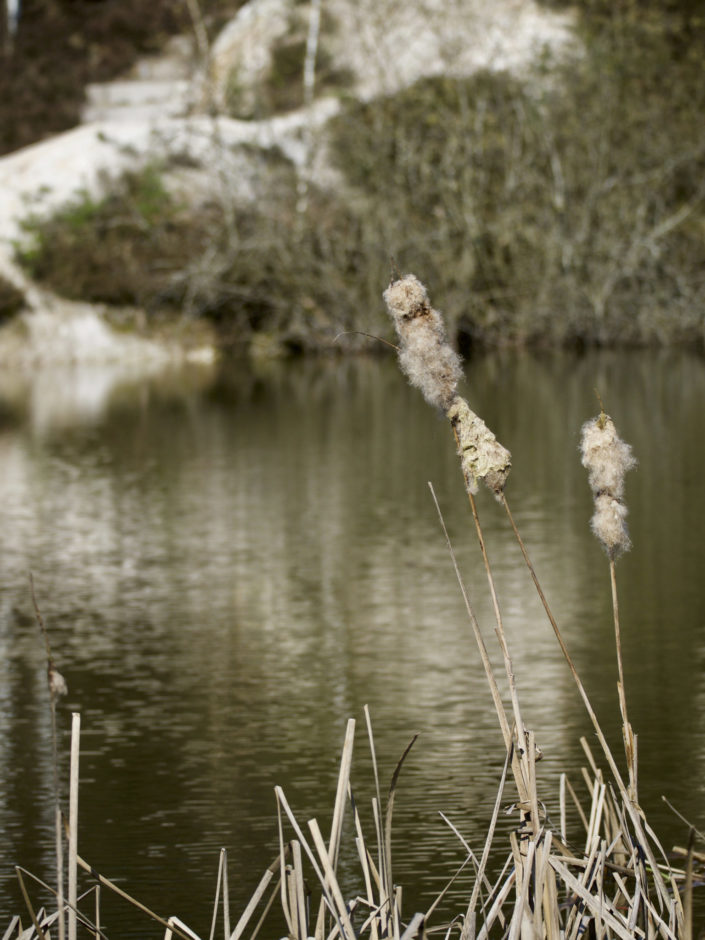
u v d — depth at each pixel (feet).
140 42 115.14
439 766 16.93
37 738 18.53
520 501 35.81
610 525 9.52
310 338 85.30
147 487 39.14
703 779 16.10
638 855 9.99
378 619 24.63
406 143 84.38
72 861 9.45
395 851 14.43
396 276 9.23
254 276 85.20
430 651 22.36
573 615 24.41
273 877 13.87
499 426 49.24
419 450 45.11
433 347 9.12
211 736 18.37
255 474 41.01
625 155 82.79
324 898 9.87
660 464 40.50
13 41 114.21
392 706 19.47
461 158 84.23
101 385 70.44
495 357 77.71
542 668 21.18
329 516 34.50
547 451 43.52
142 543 31.73
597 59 84.58
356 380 69.97
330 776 16.78
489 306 82.74
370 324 83.56
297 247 84.02
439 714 19.04
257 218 85.71
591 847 10.50
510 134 85.20
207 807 15.81
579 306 82.43
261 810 15.66
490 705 19.38
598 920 9.71
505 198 83.61
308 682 20.80
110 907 13.30
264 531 32.83
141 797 16.22
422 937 9.87
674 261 82.79
